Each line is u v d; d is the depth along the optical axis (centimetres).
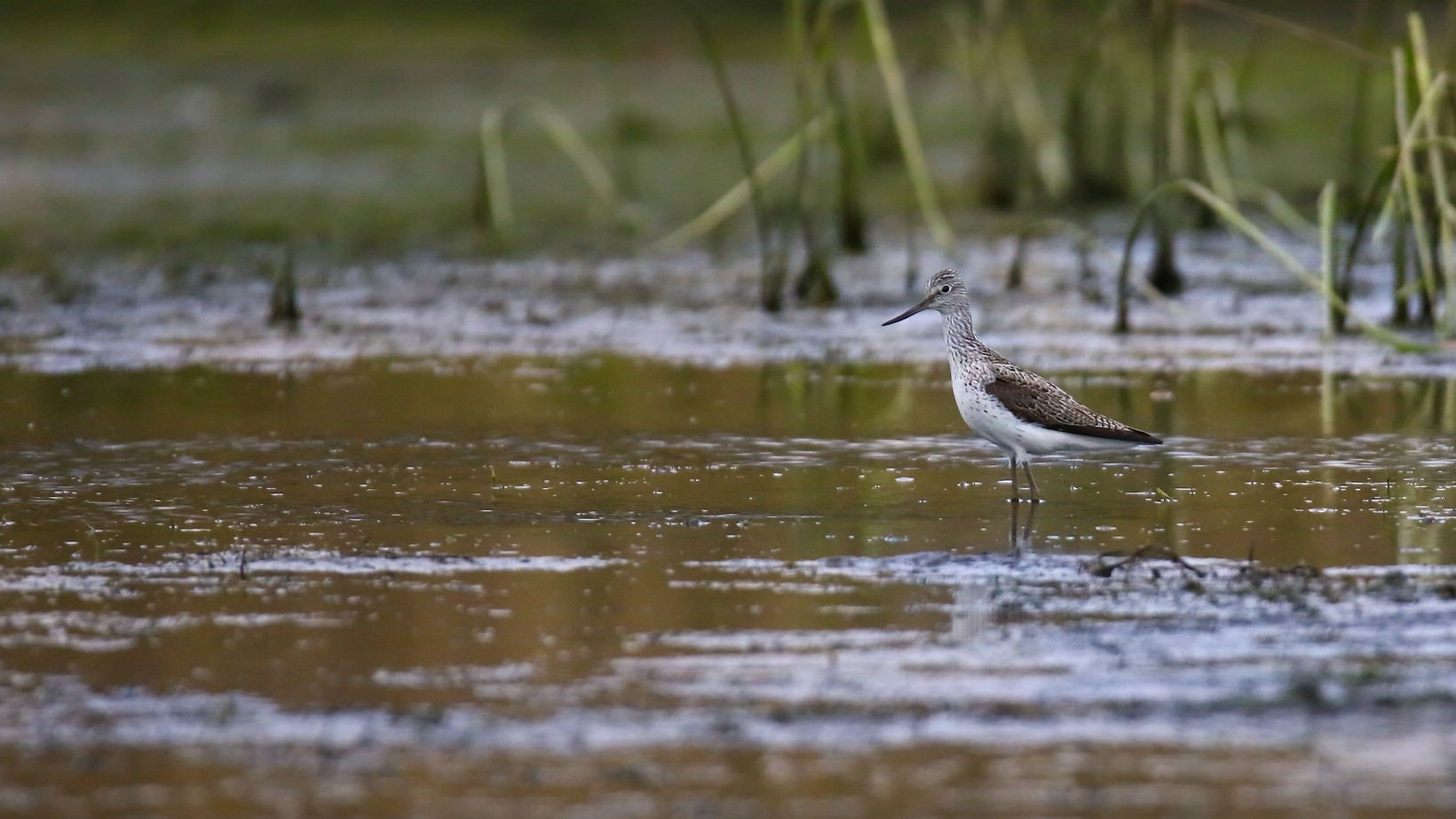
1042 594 1048
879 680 904
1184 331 2022
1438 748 812
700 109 3584
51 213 2819
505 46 4097
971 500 1295
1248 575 1073
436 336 2025
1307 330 2012
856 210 2494
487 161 2711
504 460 1433
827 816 751
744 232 2700
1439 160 1831
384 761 809
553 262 2498
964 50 2766
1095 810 756
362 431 1545
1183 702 868
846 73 3519
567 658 938
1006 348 1934
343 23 4234
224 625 999
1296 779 782
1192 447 1465
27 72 3828
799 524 1223
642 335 2033
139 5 4256
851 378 1806
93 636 980
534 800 768
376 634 981
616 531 1205
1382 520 1216
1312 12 4044
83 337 2000
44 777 794
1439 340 1898
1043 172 2739
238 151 3338
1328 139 3225
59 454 1449
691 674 913
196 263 2458
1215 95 2420
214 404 1659
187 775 796
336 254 2538
